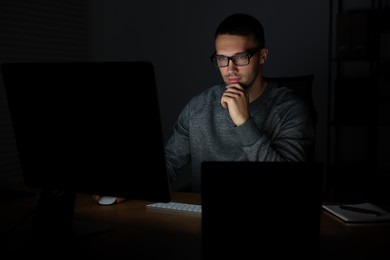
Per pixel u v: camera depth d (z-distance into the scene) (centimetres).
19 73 114
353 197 322
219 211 93
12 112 119
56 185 115
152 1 380
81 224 120
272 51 352
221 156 182
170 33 379
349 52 293
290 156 161
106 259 97
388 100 293
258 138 152
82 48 366
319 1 338
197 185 188
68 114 109
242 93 159
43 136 115
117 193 107
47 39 334
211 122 183
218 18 364
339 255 99
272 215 91
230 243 93
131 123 101
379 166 336
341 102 297
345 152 345
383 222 123
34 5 321
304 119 170
